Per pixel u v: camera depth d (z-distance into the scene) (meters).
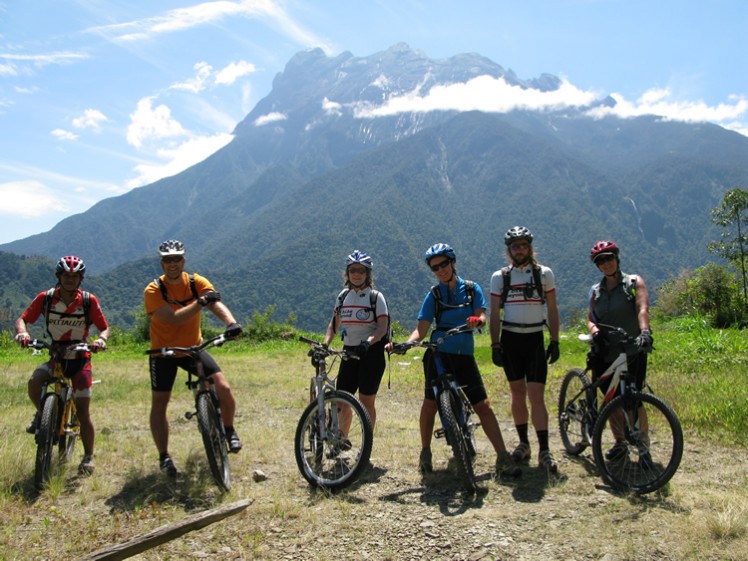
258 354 17.72
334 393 5.07
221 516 3.95
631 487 4.64
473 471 5.28
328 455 5.09
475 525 4.09
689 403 7.33
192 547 3.86
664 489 4.63
